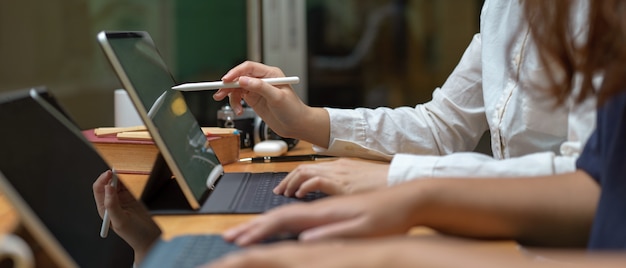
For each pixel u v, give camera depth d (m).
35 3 2.84
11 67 2.84
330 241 0.63
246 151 1.60
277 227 0.70
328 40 3.02
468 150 1.55
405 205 0.72
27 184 0.75
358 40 3.04
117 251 1.09
